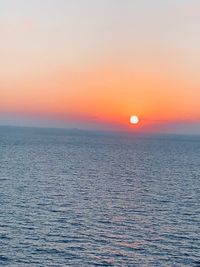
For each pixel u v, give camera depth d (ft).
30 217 179.63
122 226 172.04
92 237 157.17
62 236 156.66
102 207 204.13
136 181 295.89
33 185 257.34
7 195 222.07
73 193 237.86
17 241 149.48
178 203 217.97
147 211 198.49
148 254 142.31
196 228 172.04
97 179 299.58
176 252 144.66
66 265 131.23
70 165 385.29
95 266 131.64
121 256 139.95
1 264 129.80
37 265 130.31
